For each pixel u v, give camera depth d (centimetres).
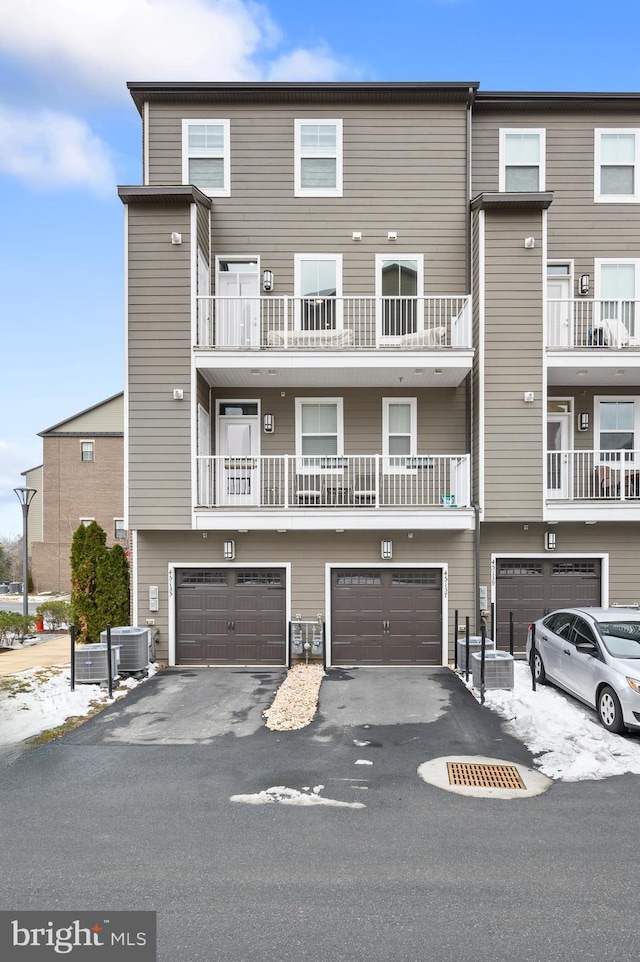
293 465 1311
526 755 734
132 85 1280
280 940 396
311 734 811
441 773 680
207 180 1316
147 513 1176
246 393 1324
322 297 1177
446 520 1196
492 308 1213
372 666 1220
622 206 1350
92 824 563
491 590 1259
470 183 1319
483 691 960
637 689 763
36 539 3609
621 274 1349
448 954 383
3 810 593
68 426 3409
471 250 1271
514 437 1212
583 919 418
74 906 435
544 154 1348
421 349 1191
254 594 1237
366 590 1238
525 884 460
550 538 1252
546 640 1013
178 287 1177
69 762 718
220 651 1234
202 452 1240
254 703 953
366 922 414
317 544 1237
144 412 1177
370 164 1314
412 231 1310
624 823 562
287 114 1315
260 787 645
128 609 1304
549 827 554
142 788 644
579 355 1220
